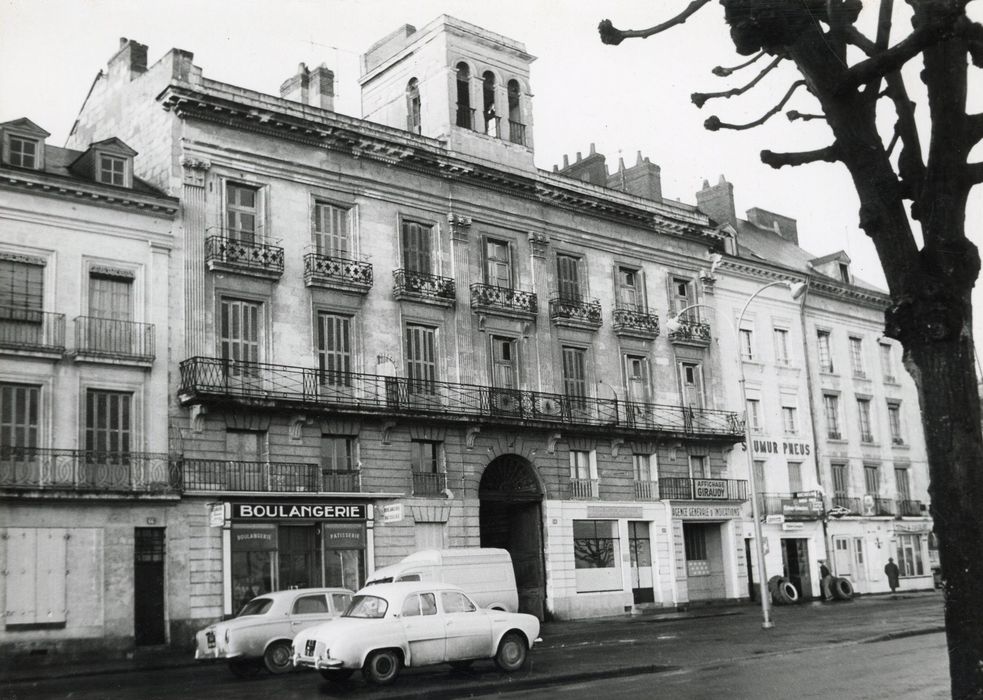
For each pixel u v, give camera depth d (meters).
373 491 32.50
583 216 42.12
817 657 19.56
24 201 27.36
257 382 30.64
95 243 28.42
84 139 36.00
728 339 47.28
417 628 17.47
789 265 54.53
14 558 25.03
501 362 38.03
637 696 14.59
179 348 29.36
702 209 54.50
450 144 37.59
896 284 4.72
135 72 33.50
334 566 30.89
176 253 29.88
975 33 4.82
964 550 4.39
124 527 26.92
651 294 44.16
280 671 20.44
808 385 50.81
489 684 16.53
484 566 26.14
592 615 37.88
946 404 4.51
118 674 23.03
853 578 49.81
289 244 32.50
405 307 35.16
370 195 35.06
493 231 38.69
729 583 43.72
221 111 31.28
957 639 4.38
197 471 28.72
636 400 42.56
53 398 26.83
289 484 30.36
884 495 53.62
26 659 24.70
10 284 26.92
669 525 41.53
